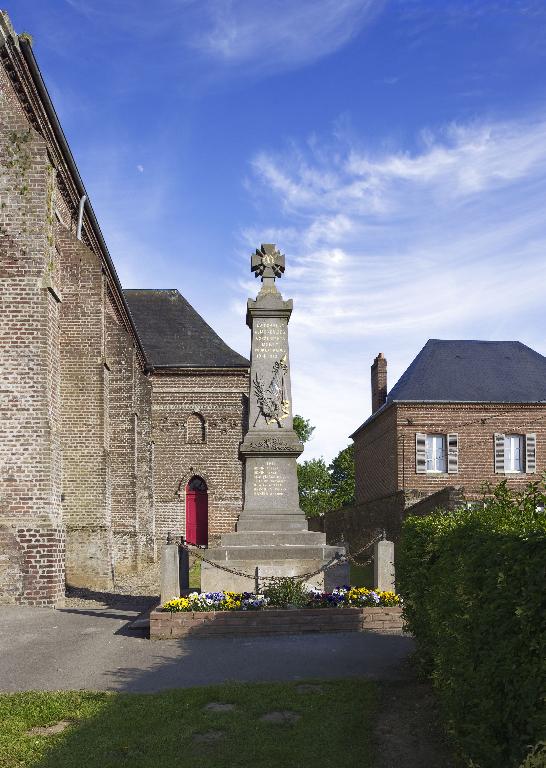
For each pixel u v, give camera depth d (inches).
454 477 1203.9
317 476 2755.9
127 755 230.4
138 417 1159.6
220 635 420.8
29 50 591.5
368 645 388.5
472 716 197.8
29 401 602.2
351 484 2684.5
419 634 312.0
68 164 745.0
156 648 395.9
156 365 1290.6
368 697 286.2
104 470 765.9
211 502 1283.2
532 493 252.7
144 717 264.2
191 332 1368.1
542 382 1272.1
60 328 776.3
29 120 656.4
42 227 617.3
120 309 1055.0
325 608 437.7
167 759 226.7
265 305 619.5
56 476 643.5
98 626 479.8
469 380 1261.1
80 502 761.0
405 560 345.7
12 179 619.8
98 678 334.3
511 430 1217.4
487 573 199.6
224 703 284.8
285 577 478.9
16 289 610.2
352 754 229.6
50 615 533.3
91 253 788.0
